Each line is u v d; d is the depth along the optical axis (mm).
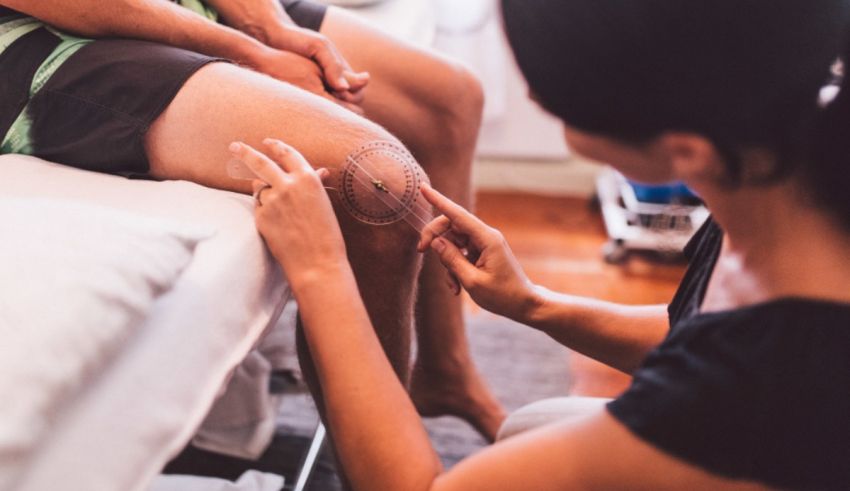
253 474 1208
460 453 1455
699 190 614
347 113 896
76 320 580
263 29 1106
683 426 568
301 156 796
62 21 929
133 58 897
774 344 556
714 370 567
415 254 925
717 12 506
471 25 2113
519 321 938
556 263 2062
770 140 544
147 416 640
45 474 564
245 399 1356
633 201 2082
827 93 581
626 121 562
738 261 643
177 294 708
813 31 517
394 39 1219
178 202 830
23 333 561
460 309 1242
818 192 571
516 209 2312
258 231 806
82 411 607
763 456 554
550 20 550
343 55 1200
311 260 757
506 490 636
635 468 588
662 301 1927
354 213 867
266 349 1479
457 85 1205
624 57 533
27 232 632
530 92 601
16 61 926
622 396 608
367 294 926
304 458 1316
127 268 636
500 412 1316
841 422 541
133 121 872
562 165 2396
